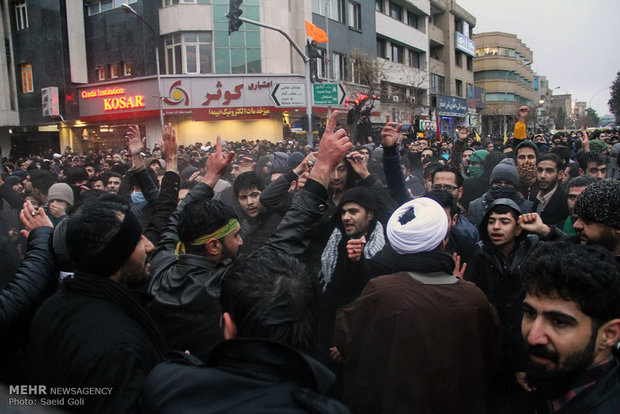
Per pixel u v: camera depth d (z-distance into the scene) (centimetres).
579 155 524
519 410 222
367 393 199
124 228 161
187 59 2575
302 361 115
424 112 3709
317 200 203
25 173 866
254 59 2597
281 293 127
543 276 138
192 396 115
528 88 6906
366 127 1347
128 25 2669
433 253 203
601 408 132
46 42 2897
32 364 153
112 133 2884
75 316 148
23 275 184
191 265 198
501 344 212
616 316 135
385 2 3491
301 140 2598
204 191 245
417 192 597
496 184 443
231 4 1215
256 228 354
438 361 189
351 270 246
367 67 2856
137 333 150
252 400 111
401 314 193
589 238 210
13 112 3125
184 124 2620
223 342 119
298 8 2680
